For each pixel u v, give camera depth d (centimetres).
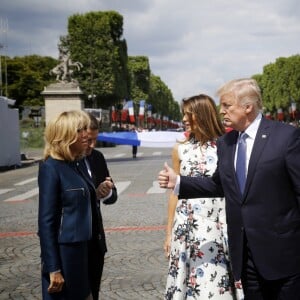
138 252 714
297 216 307
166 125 11512
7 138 2498
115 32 5356
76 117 335
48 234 320
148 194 1355
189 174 392
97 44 5094
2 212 1153
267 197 304
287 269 303
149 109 8162
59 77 4003
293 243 304
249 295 321
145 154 3341
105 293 535
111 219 984
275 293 315
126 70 5634
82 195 333
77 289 329
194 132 396
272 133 308
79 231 329
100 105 5550
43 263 323
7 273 634
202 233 381
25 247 782
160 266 638
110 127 5212
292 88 7562
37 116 5738
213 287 374
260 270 304
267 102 8912
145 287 552
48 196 323
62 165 333
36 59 8912
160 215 1017
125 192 1409
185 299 381
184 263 382
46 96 3878
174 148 407
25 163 2759
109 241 790
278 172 302
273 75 8775
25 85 7931
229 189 318
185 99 399
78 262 330
